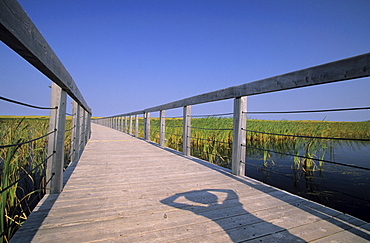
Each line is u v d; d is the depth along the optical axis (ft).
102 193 6.71
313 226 4.73
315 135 16.63
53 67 4.61
